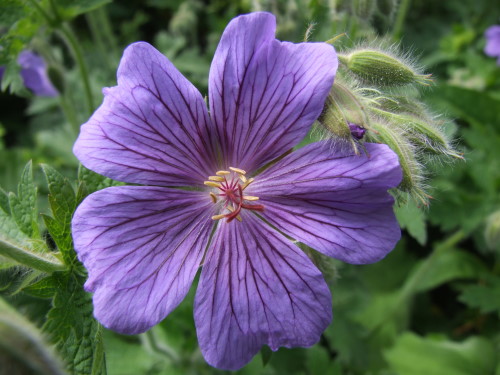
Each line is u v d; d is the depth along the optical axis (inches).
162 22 7.0
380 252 2.1
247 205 2.2
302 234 2.2
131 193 2.0
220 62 2.0
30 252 2.3
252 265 2.2
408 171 2.2
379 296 4.8
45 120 6.2
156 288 2.0
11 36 3.3
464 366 4.4
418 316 5.0
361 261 2.1
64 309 2.2
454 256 4.9
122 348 3.8
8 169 5.0
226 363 2.1
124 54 2.0
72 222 1.9
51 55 4.1
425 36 6.2
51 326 2.2
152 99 2.0
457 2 6.6
